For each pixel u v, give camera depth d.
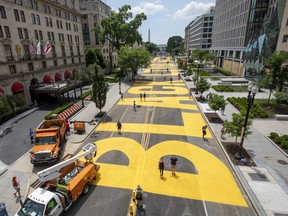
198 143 20.06
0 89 31.11
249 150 18.09
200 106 31.69
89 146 14.96
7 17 32.41
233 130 17.98
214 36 91.00
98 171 15.64
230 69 68.88
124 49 56.94
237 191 13.37
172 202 12.50
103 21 62.38
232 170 15.57
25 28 36.44
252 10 52.38
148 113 29.44
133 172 15.52
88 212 11.88
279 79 29.45
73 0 53.56
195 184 14.06
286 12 37.06
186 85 49.12
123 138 21.41
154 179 14.65
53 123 20.88
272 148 18.44
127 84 52.12
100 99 27.48
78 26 56.88
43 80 41.50
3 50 31.92
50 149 16.50
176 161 15.34
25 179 14.95
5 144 20.55
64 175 13.35
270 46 43.97
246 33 55.59
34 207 10.26
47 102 36.41
